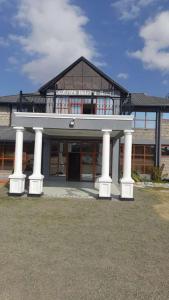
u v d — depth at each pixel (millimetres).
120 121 16344
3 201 14539
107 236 9656
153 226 11125
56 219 11555
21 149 16562
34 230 10031
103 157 16203
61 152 23328
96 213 12719
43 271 6719
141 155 25938
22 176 16219
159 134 25703
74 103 21422
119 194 17312
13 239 9000
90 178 23172
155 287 6105
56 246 8492
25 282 6137
